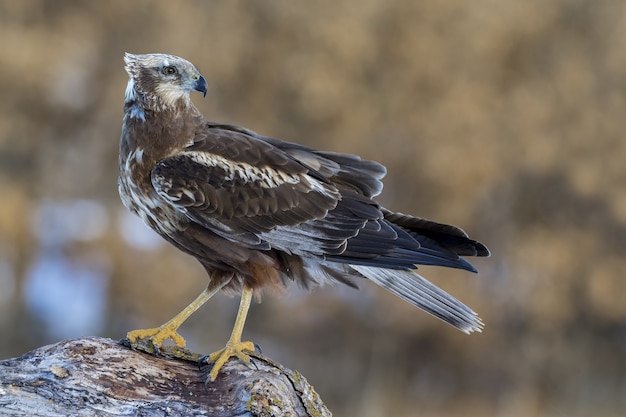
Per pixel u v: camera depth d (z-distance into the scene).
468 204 21.91
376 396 22.59
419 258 6.70
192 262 21.64
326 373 22.61
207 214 6.61
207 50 21.70
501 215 23.86
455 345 22.47
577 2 24.69
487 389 23.41
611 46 24.30
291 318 22.17
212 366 5.88
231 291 6.87
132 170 6.74
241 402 5.55
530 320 23.05
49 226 22.55
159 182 6.58
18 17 21.77
